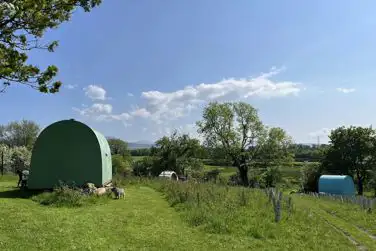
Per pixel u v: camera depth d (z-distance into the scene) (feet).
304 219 44.09
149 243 28.12
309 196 110.63
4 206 41.14
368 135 194.70
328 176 147.02
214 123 194.49
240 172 189.88
